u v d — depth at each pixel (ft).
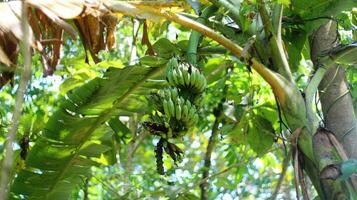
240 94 18.12
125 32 27.37
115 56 26.61
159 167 11.78
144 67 13.80
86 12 11.18
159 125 11.73
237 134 17.54
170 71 11.94
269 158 21.59
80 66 17.92
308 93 12.74
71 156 14.57
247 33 13.91
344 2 13.74
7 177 7.04
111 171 23.06
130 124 19.24
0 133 16.11
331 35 14.29
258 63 12.57
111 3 11.64
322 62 13.11
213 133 19.44
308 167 12.20
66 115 13.98
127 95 14.25
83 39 13.64
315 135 12.09
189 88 11.91
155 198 17.83
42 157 14.35
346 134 13.08
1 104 21.06
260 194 26.30
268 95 19.44
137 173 22.59
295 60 14.83
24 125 15.74
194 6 13.97
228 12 14.12
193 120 11.69
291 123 12.46
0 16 10.00
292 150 12.20
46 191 14.89
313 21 14.06
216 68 17.30
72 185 15.15
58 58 12.69
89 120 14.26
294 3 13.97
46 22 12.44
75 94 13.85
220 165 25.64
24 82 7.23
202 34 12.71
